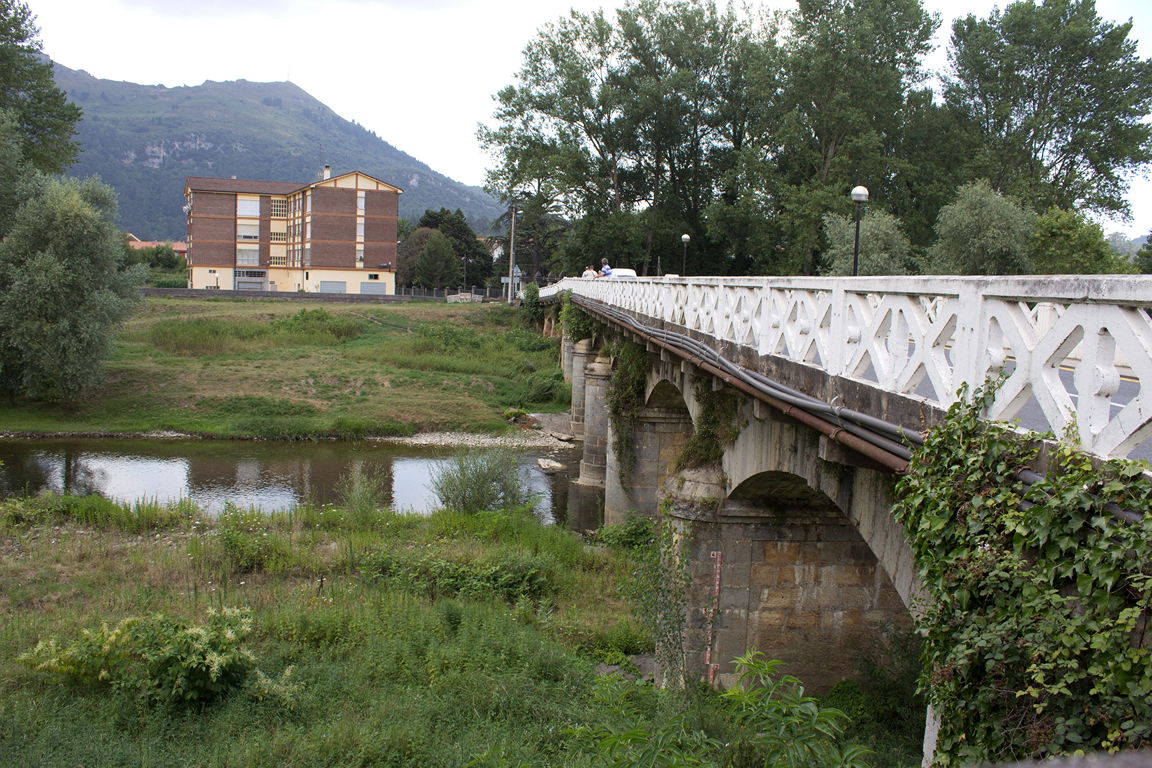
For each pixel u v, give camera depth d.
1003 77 44.72
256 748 9.88
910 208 46.19
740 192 51.09
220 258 92.06
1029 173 44.56
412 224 144.00
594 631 15.62
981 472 4.63
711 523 13.23
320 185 84.81
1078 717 3.84
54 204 37.78
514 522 22.47
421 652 13.54
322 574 18.00
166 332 53.03
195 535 20.56
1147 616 3.60
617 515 23.33
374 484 25.34
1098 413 3.98
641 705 11.47
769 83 50.06
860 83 44.75
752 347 9.74
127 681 11.33
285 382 45.62
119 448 35.12
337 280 86.31
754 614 13.42
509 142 61.22
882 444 6.01
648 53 58.69
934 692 4.90
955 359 5.18
